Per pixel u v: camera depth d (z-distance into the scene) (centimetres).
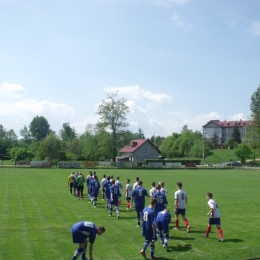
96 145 10288
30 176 4800
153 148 10888
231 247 1274
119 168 7862
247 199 2634
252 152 9638
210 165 8756
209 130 16500
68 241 1324
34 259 1105
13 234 1429
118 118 8712
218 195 2883
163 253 1187
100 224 1666
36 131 17375
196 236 1444
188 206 2270
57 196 2686
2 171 5944
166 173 6022
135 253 1188
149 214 1119
